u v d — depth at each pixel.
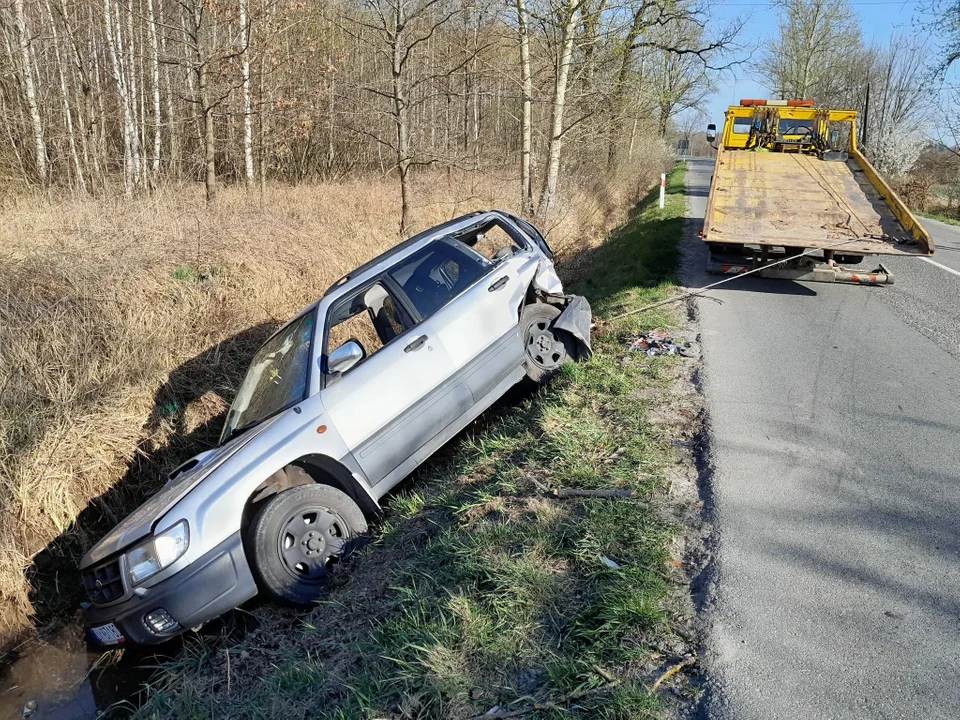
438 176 21.52
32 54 20.48
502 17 17.70
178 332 9.25
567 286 13.73
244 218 13.74
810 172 12.20
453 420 5.79
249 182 20.45
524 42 17.55
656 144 36.66
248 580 4.63
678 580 3.74
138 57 21.08
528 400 6.75
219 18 17.73
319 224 14.24
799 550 3.90
